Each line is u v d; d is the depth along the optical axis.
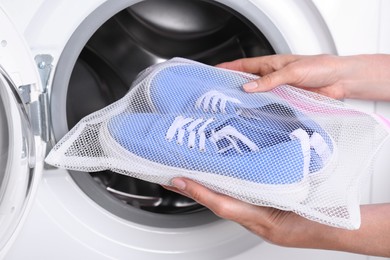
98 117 0.69
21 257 0.80
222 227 0.85
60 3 0.70
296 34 0.79
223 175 0.62
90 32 0.72
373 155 0.67
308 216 0.58
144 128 0.66
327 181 0.61
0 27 0.61
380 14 0.78
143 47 0.93
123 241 0.83
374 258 0.87
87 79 0.91
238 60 0.81
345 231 0.67
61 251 0.81
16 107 0.63
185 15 0.90
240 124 0.68
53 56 0.71
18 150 0.64
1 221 0.63
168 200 0.93
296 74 0.74
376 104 0.83
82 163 0.64
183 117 0.68
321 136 0.65
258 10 0.77
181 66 0.76
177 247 0.84
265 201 0.60
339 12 0.77
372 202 0.86
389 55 0.78
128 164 0.64
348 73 0.77
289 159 0.62
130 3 0.73
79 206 0.80
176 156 0.64
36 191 0.70
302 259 0.86
